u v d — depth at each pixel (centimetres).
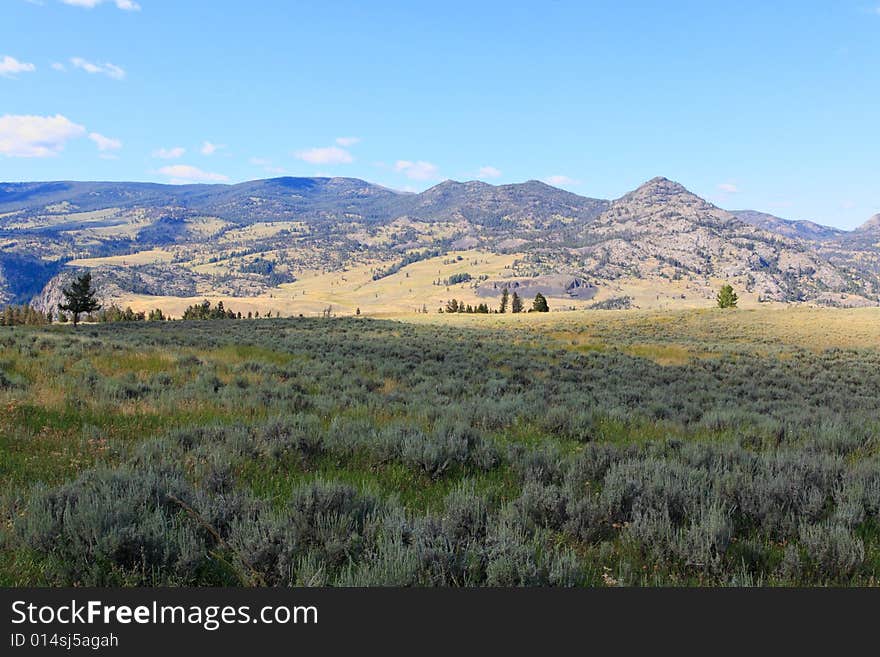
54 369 1565
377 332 5075
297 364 2162
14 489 566
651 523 507
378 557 428
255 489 629
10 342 2203
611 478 622
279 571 416
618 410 1350
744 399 1917
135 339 3067
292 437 796
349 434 870
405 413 1264
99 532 426
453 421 1058
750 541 496
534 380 2086
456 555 428
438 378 2006
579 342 4775
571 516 532
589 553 481
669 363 3403
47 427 888
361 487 637
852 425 1225
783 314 8006
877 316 7519
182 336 3631
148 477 549
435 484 692
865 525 569
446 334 5094
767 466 708
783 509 567
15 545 443
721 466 750
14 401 1049
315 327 5531
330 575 423
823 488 642
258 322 6362
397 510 509
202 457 717
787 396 2134
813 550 468
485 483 697
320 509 499
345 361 2358
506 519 512
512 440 1002
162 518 452
